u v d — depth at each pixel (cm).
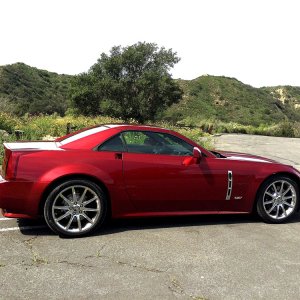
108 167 486
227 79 11188
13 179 456
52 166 466
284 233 530
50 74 9188
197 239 491
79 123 1989
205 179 529
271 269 410
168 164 512
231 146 1878
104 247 451
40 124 1731
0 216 556
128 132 515
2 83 7319
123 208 504
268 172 558
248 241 491
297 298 352
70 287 353
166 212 527
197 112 9181
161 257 429
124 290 352
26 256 416
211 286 367
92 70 5069
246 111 9725
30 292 340
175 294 348
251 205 563
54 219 465
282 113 10338
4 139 1120
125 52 4956
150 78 4762
